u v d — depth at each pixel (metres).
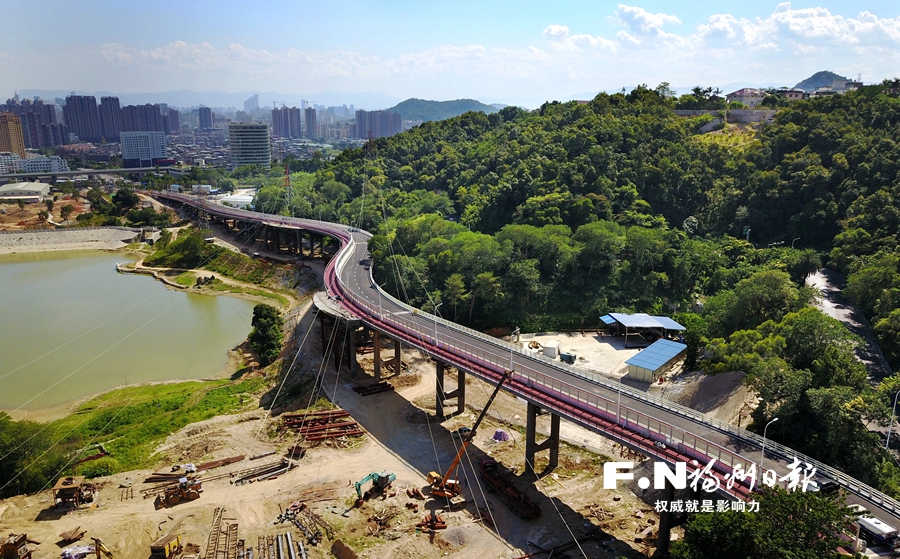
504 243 188.25
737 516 62.28
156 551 79.31
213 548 82.38
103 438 117.75
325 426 117.31
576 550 81.88
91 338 181.25
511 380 102.62
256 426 119.69
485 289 172.38
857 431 88.38
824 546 57.66
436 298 177.00
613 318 166.12
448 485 94.56
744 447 82.56
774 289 134.12
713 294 183.00
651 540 83.69
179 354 168.25
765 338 115.12
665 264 191.88
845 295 148.25
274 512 91.00
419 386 137.50
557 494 95.12
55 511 91.69
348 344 148.12
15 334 184.38
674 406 92.88
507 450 109.00
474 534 85.12
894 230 164.38
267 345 157.62
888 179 188.25
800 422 95.25
